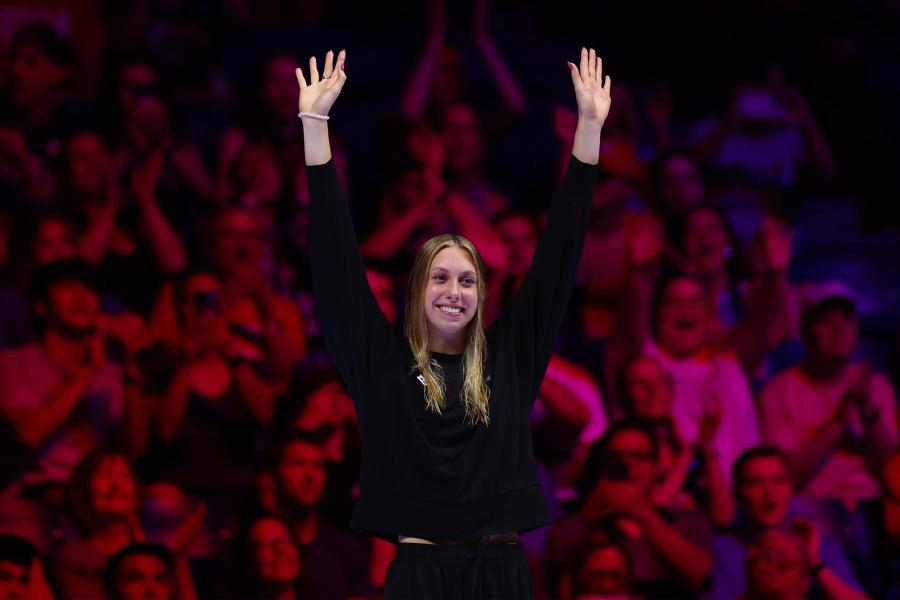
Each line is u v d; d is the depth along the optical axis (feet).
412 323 23.94
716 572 64.23
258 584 60.23
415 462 22.54
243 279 63.77
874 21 73.41
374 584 61.52
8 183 62.34
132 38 65.41
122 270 62.75
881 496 66.59
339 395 63.00
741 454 66.03
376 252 65.36
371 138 67.05
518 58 69.51
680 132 70.54
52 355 60.80
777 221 69.62
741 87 71.61
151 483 60.54
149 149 64.28
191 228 64.03
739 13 72.13
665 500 64.69
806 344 68.39
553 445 64.34
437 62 68.28
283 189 65.51
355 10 68.28
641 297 67.21
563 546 63.10
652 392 65.62
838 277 69.62
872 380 68.18
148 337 62.18
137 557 59.21
